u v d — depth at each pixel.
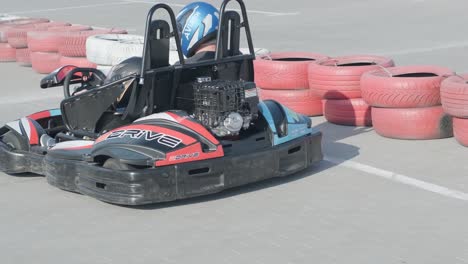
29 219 6.39
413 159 7.48
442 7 20.03
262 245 5.59
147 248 5.64
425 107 7.97
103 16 22.81
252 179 6.62
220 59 6.96
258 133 6.84
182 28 7.05
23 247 5.80
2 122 10.19
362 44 15.37
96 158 6.60
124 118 6.90
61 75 7.53
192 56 7.08
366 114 8.82
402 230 5.73
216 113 6.53
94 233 6.00
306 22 19.20
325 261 5.26
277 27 18.61
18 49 14.98
